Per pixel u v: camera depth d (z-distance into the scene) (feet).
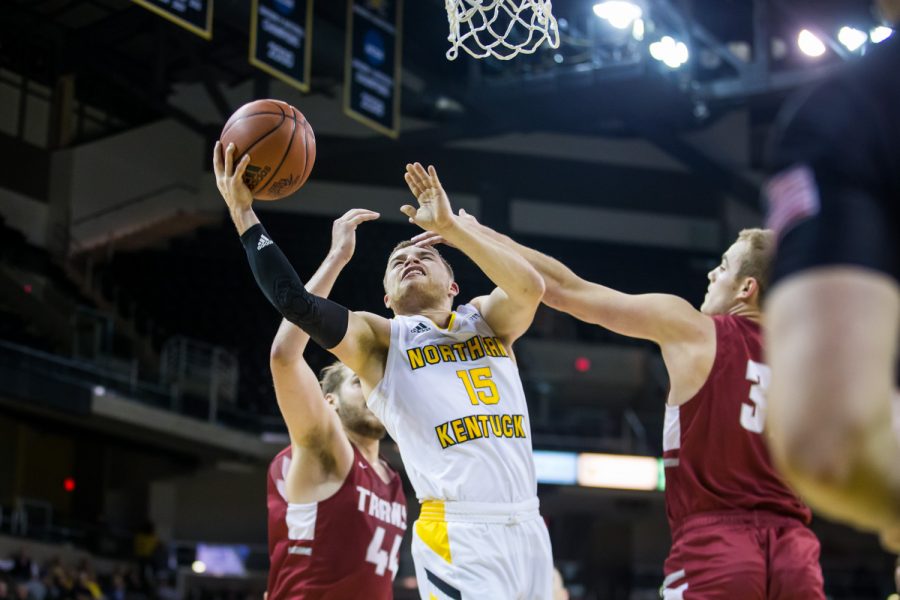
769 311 3.43
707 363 11.08
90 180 65.41
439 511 11.62
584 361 72.90
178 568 64.28
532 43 55.06
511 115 59.31
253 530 70.18
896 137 3.51
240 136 12.31
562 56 56.03
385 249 73.26
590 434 64.80
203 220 71.46
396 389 11.97
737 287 11.80
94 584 52.03
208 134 63.52
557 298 11.97
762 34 56.90
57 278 60.95
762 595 10.50
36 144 63.00
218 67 60.39
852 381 3.11
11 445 61.77
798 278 3.33
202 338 67.36
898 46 3.67
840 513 3.23
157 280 68.44
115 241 66.95
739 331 11.25
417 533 11.80
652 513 69.82
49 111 63.72
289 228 72.28
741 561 10.53
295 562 14.19
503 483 11.63
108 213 66.33
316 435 13.82
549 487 62.13
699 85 58.23
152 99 60.29
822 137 3.51
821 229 3.35
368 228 73.82
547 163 79.05
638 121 62.49
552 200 78.89
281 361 12.92
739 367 11.05
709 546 10.73
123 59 59.88
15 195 61.77
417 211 11.62
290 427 13.78
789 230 3.47
